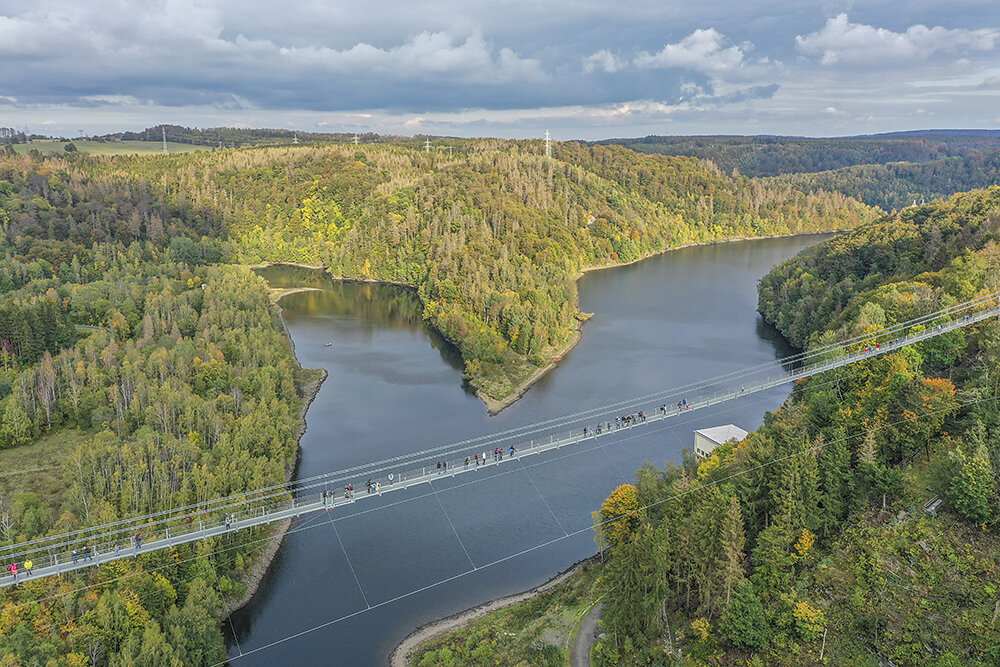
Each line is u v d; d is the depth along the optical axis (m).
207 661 93.62
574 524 123.94
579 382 194.75
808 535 87.06
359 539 121.06
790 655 78.31
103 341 183.38
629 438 153.50
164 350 174.25
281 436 147.38
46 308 188.12
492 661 91.44
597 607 97.69
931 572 80.69
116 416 150.25
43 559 95.94
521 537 120.88
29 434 146.62
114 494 114.19
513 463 144.50
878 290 173.25
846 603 81.25
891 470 90.06
